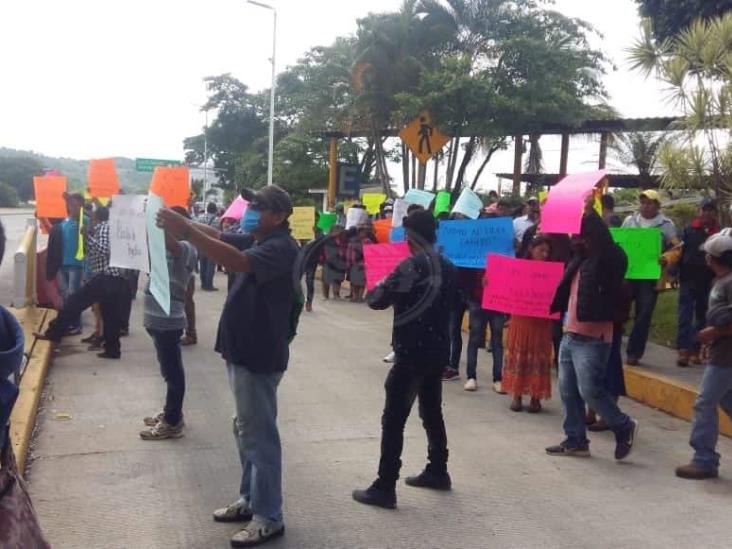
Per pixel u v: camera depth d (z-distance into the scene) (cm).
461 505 511
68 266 1050
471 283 822
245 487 475
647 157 1812
